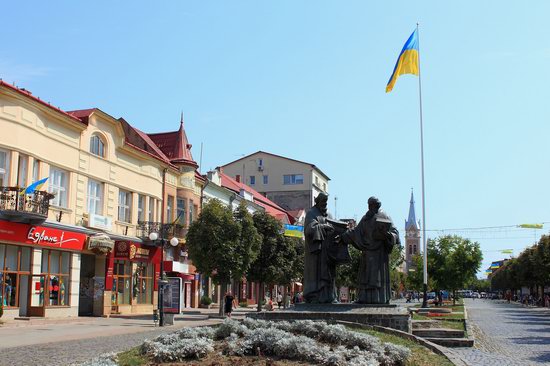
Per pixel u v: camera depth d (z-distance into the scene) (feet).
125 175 136.05
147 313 140.87
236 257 133.39
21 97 98.63
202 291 190.29
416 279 252.21
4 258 96.17
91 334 77.36
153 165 149.48
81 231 115.65
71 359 48.44
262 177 323.78
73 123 114.21
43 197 99.60
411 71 149.07
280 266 158.40
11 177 96.84
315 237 62.03
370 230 61.77
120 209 135.23
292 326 48.49
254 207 239.91
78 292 115.34
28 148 101.09
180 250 164.66
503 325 115.34
